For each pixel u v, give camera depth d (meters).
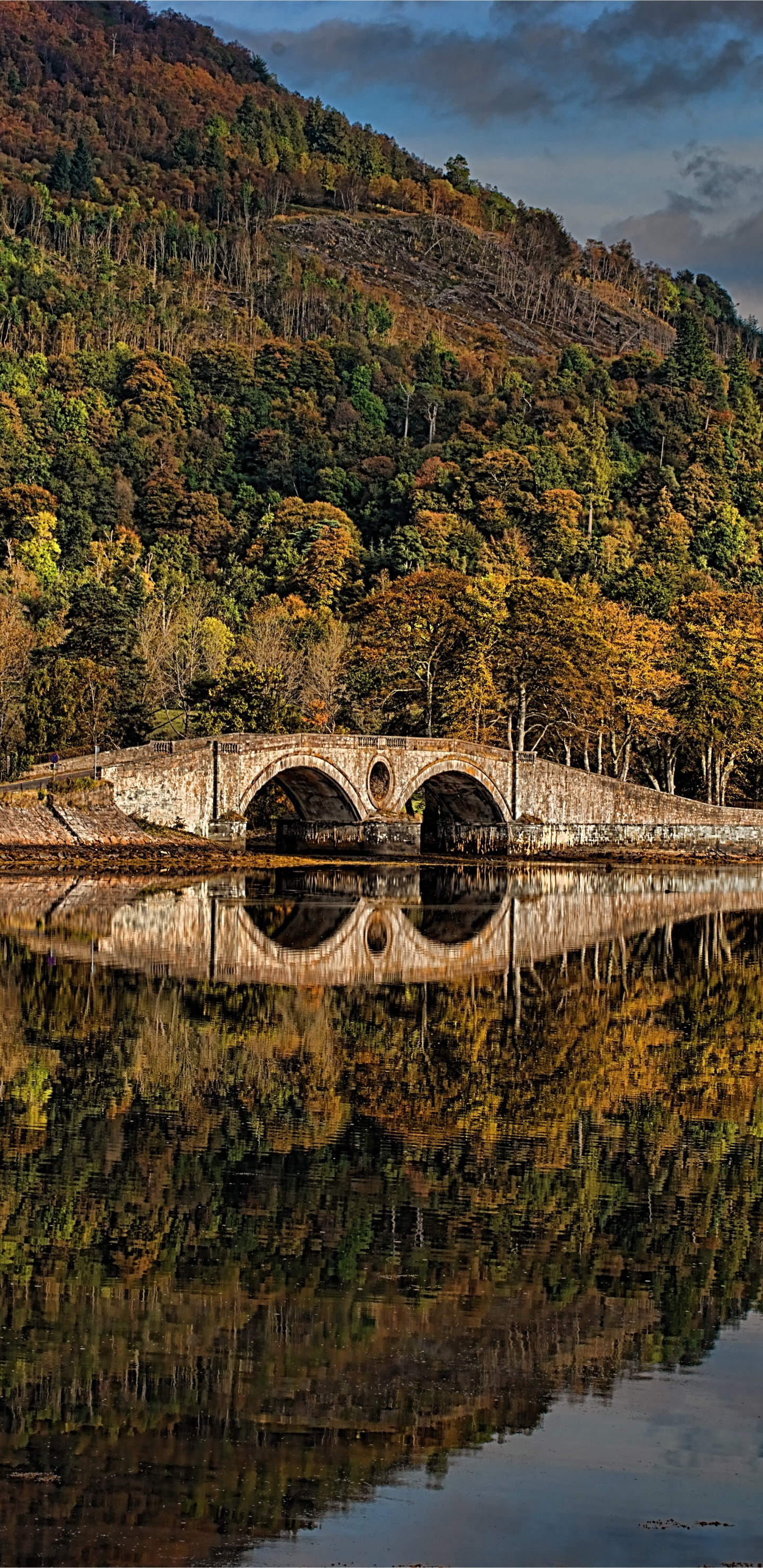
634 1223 31.66
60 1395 23.19
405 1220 31.30
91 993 57.03
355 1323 25.98
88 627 153.12
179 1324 25.75
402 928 82.75
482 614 147.75
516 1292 27.69
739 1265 29.36
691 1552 19.62
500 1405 23.33
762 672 150.88
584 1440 22.30
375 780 125.62
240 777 114.88
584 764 165.00
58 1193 32.28
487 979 64.31
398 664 147.88
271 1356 24.72
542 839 137.50
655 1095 43.28
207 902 92.31
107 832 107.12
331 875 114.62
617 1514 20.38
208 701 142.12
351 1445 21.94
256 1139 36.97
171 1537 19.70
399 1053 47.97
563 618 142.00
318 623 191.25
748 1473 21.56
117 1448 21.70
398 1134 37.97
